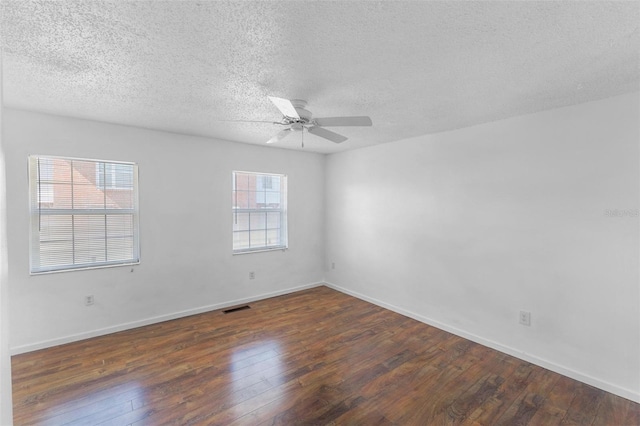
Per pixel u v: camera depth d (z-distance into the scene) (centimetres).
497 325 301
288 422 202
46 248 298
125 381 243
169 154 364
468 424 202
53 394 226
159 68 194
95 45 167
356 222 461
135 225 347
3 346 76
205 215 394
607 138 235
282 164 465
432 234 359
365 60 183
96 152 317
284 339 320
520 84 214
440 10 136
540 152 271
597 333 241
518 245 286
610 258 235
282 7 135
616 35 155
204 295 396
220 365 268
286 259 477
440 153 350
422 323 366
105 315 327
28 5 132
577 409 216
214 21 146
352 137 380
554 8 134
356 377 253
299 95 238
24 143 283
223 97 244
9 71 198
